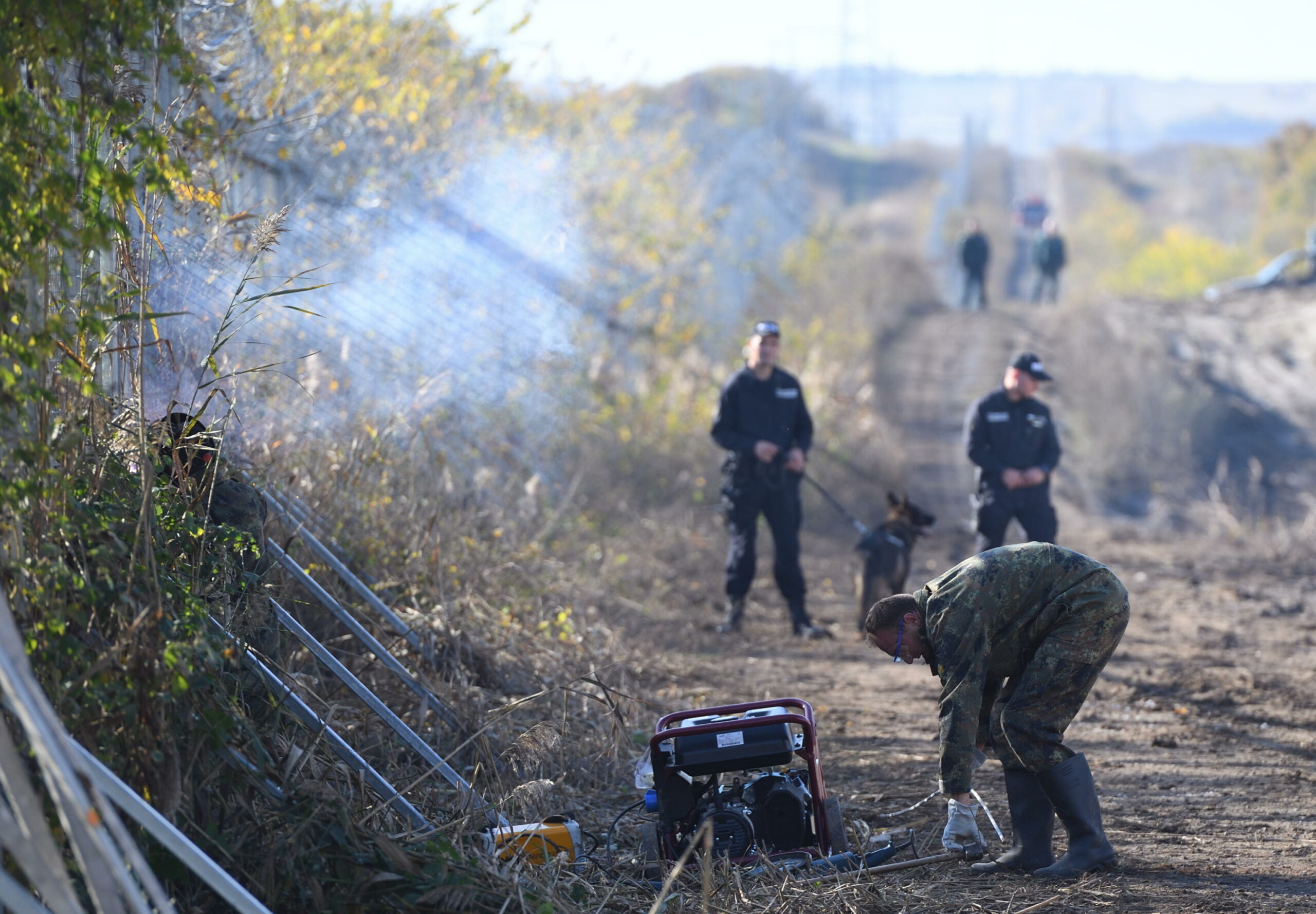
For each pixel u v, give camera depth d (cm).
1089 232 16838
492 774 1145
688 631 2020
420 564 1537
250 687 962
